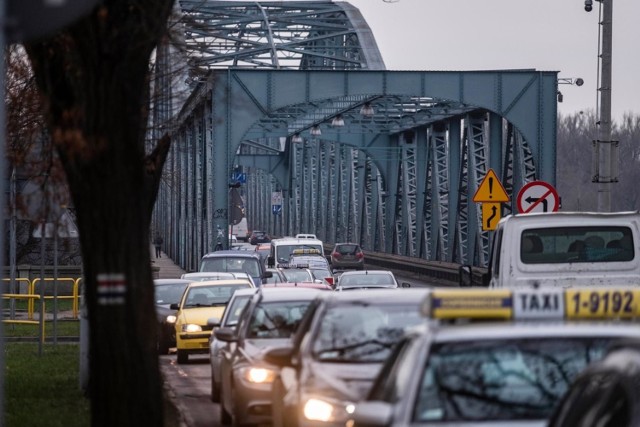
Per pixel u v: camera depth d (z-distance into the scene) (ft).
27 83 119.65
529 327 54.90
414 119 517.55
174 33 109.29
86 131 76.48
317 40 597.11
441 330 55.47
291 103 393.50
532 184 190.80
